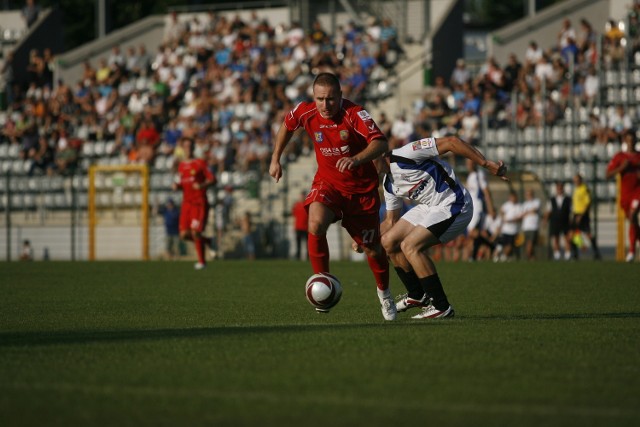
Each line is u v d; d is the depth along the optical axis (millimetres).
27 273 65188
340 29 127562
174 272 65562
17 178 120312
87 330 31156
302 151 114938
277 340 26750
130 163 119625
